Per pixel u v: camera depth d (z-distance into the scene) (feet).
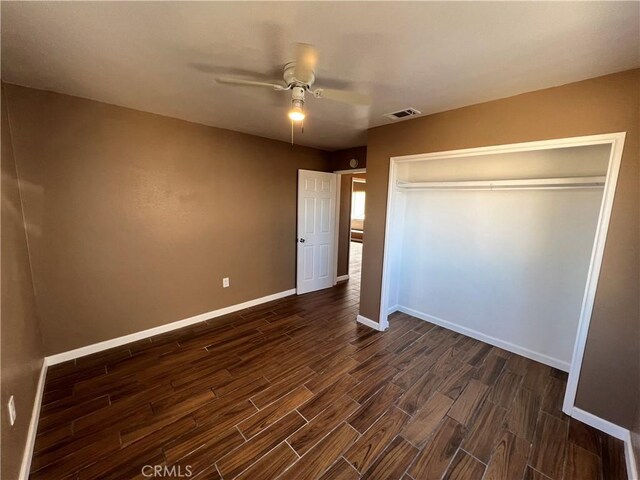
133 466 5.18
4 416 4.29
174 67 6.01
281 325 11.14
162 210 9.84
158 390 7.22
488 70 5.81
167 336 10.05
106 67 6.03
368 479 5.06
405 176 11.76
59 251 7.96
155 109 8.87
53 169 7.68
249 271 12.78
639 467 4.90
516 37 4.66
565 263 8.37
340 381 7.76
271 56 5.49
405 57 5.39
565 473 5.24
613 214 5.84
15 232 6.35
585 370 6.35
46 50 5.33
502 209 9.46
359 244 30.94
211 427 6.09
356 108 8.17
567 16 4.09
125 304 9.32
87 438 5.73
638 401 5.67
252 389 7.35
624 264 5.79
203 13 4.21
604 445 5.84
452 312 11.00
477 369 8.46
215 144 10.96
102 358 8.56
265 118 9.60
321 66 5.80
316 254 15.37
